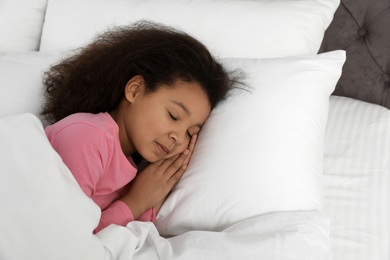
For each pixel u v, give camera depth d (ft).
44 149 2.40
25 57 3.45
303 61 3.11
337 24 4.16
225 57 3.51
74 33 3.73
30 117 2.53
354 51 4.16
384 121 3.77
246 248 2.46
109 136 2.77
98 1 3.79
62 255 2.24
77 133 2.70
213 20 3.60
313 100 3.00
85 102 3.07
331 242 3.04
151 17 3.67
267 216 2.66
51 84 3.20
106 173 2.86
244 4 3.66
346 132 3.73
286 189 2.72
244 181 2.74
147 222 2.71
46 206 2.24
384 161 3.51
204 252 2.46
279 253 2.45
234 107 2.98
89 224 2.34
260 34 3.54
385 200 3.29
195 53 2.98
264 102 2.95
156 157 2.95
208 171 2.83
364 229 3.12
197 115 2.92
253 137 2.84
